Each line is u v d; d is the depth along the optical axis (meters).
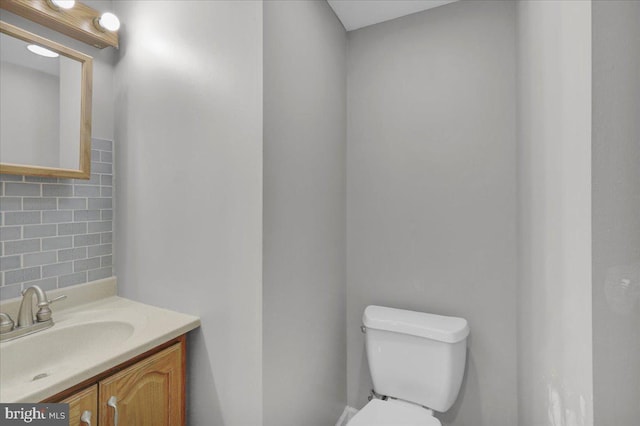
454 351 1.34
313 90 1.38
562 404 0.72
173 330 1.10
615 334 0.53
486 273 1.46
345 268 1.74
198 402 1.22
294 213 1.25
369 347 1.50
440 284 1.56
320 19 1.45
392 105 1.66
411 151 1.61
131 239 1.42
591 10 0.54
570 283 0.65
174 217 1.27
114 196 1.47
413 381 1.41
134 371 1.00
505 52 1.42
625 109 0.53
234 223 1.11
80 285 1.34
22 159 1.13
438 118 1.55
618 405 0.53
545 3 0.85
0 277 1.11
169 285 1.30
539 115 0.93
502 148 1.42
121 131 1.44
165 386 1.11
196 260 1.21
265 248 1.07
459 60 1.51
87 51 1.36
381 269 1.69
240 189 1.09
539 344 0.96
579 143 0.60
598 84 0.54
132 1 1.39
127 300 1.41
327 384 1.55
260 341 1.06
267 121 1.07
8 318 1.02
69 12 1.22
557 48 0.74
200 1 1.18
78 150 1.29
